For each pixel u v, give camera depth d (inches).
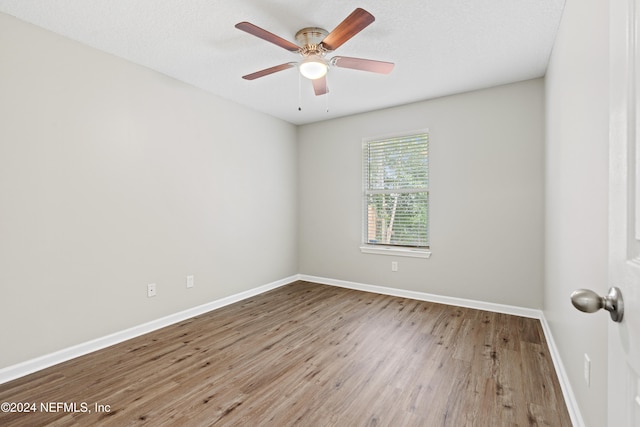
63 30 87.8
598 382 49.4
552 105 96.8
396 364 87.6
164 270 116.8
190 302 126.1
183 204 123.3
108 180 100.5
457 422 64.4
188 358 91.7
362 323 118.0
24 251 83.0
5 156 80.0
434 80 122.6
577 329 63.3
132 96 106.8
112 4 77.0
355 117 165.2
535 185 121.8
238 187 147.7
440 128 140.9
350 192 167.9
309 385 77.7
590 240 54.3
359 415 66.7
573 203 67.0
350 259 168.7
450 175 138.9
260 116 160.4
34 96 84.7
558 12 80.1
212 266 135.3
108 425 63.6
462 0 76.2
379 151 160.9
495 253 129.9
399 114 151.6
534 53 101.1
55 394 74.2
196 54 102.2
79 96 93.6
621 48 25.1
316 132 179.2
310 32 87.9
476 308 133.7
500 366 86.0
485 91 130.7
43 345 86.3
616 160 26.2
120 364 88.2
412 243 151.6
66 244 91.0
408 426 63.3
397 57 104.2
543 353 93.4
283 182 175.9
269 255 166.2
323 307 137.2
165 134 116.8
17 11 79.2
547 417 65.9
